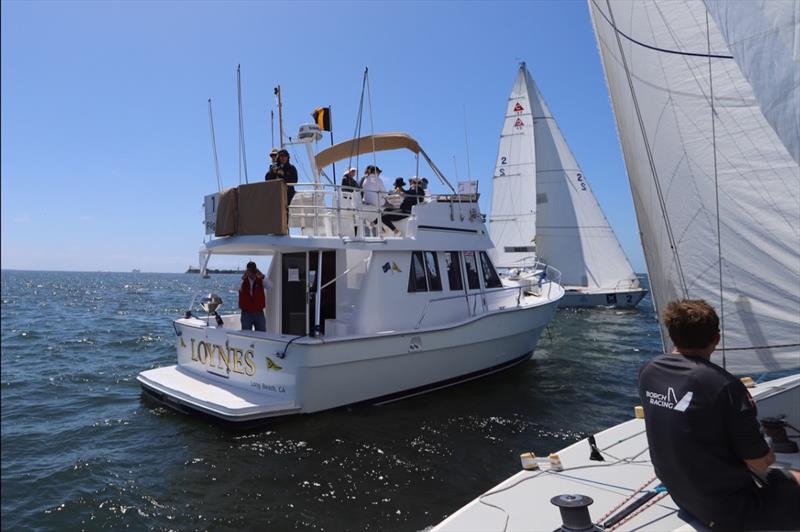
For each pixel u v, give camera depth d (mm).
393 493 5648
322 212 9633
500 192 23578
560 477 3389
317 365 7590
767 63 2703
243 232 8211
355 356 8008
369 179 9953
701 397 2307
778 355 3404
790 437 3635
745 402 2285
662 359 2537
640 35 3756
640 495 3045
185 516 5230
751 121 3348
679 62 3578
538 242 27109
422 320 9453
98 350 17234
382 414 8219
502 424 7926
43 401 10227
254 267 8734
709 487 2299
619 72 3963
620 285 26375
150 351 17000
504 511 2961
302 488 5773
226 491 5734
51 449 7180
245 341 8203
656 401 2467
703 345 2453
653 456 2500
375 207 9883
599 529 2477
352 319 8562
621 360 13234
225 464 6430
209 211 8875
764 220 3363
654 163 3744
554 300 12266
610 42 4016
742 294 3463
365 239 8664
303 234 9641
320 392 7770
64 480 6078
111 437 7602
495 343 10508
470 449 6906
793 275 3320
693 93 3537
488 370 10625
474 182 11188
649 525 2691
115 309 37469
